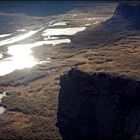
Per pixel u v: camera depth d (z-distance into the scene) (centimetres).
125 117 7981
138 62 11362
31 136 9162
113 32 19650
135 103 8062
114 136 7988
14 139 9131
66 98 9150
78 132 8731
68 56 16712
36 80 14000
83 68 9581
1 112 11044
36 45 19712
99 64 11400
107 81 8362
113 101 8125
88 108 8550
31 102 11444
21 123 10050
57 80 13350
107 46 17012
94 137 8406
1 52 18550
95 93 8456
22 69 15425
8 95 12488
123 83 8225
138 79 8288
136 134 7550
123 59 12381
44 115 10356
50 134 9131
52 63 15838
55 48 18612
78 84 8794
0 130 9675
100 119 8319
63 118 9250
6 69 15588
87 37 19812
